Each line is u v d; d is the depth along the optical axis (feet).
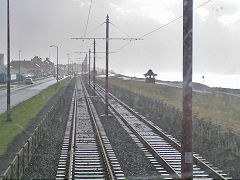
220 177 33.24
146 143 48.93
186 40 28.71
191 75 28.86
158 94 162.40
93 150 46.37
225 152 45.68
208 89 173.27
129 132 61.16
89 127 66.85
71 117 81.92
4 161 41.01
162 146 49.47
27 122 73.67
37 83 280.31
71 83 296.10
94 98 139.74
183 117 29.30
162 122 73.92
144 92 177.68
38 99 130.21
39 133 51.06
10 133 60.18
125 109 100.27
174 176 34.24
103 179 33.42
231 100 122.11
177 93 165.58
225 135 48.39
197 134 60.34
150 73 273.75
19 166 32.83
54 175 34.94
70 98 138.72
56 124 70.64
